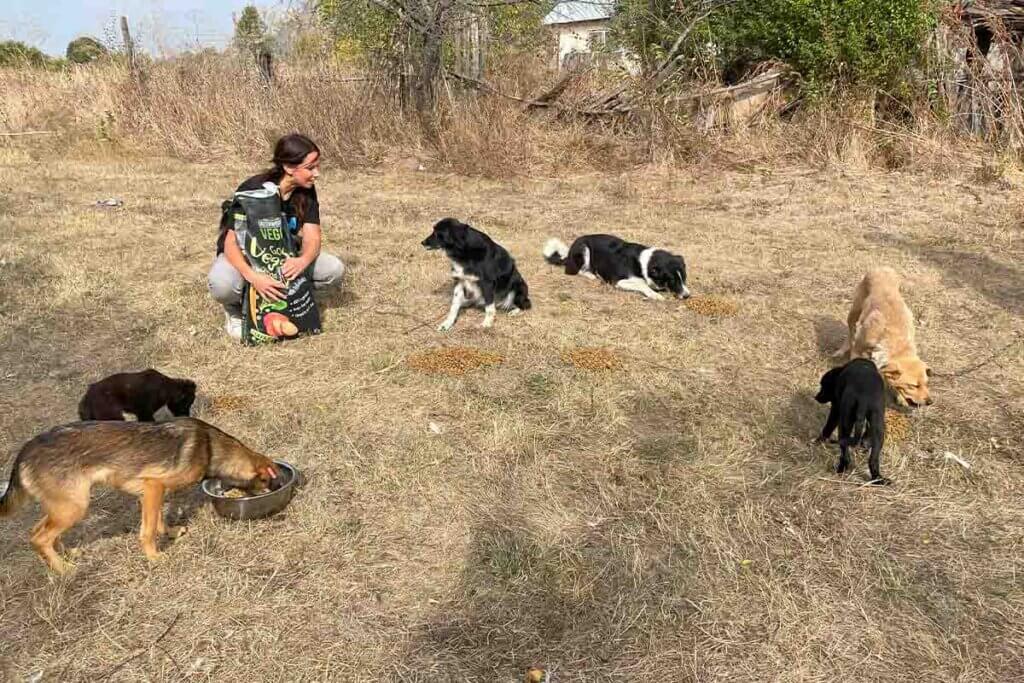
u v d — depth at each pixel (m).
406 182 11.88
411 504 3.44
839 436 3.83
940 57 12.16
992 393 4.69
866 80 12.15
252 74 14.70
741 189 11.13
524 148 12.45
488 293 5.70
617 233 8.84
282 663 2.54
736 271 7.37
